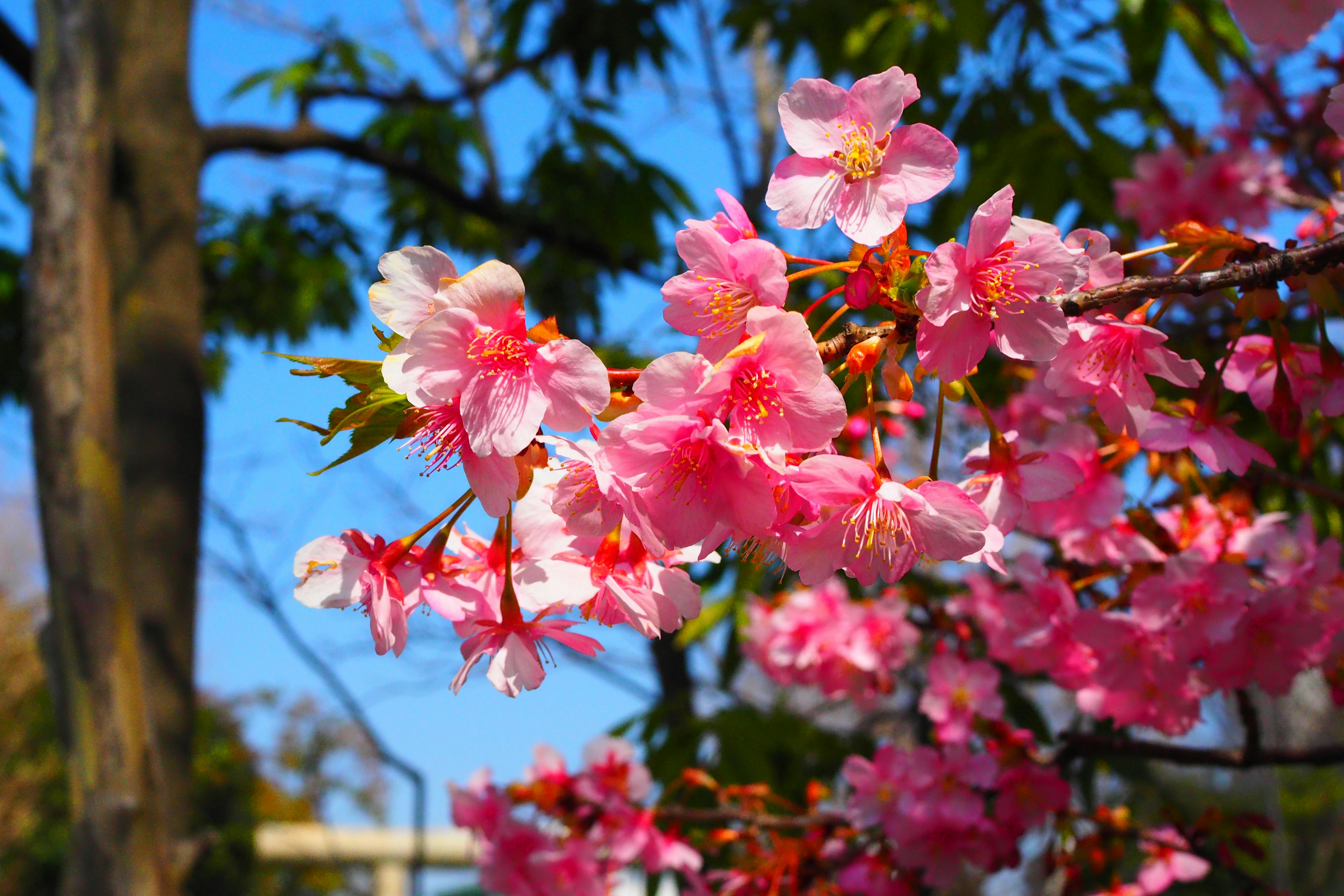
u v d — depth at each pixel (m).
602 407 0.24
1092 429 0.41
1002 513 0.30
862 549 0.25
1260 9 0.28
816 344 0.24
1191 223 0.29
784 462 0.24
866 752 0.69
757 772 0.62
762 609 0.67
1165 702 0.44
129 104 0.65
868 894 0.53
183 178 0.66
